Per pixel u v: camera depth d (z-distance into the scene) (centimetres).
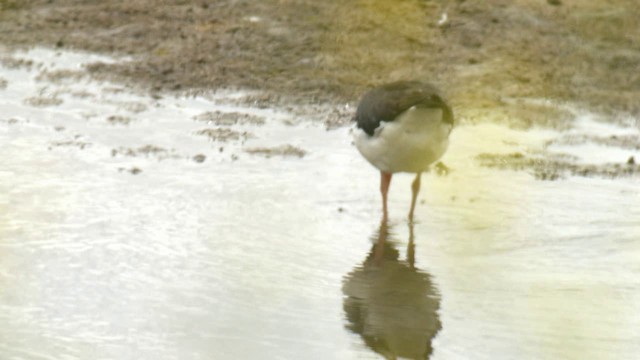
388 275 1155
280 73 1777
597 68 1794
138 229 1248
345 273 1158
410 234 1271
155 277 1133
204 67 1794
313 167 1464
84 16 1961
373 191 1395
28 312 1051
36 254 1180
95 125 1586
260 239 1235
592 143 1566
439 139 1240
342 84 1741
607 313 1059
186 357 965
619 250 1220
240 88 1730
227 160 1477
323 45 1853
